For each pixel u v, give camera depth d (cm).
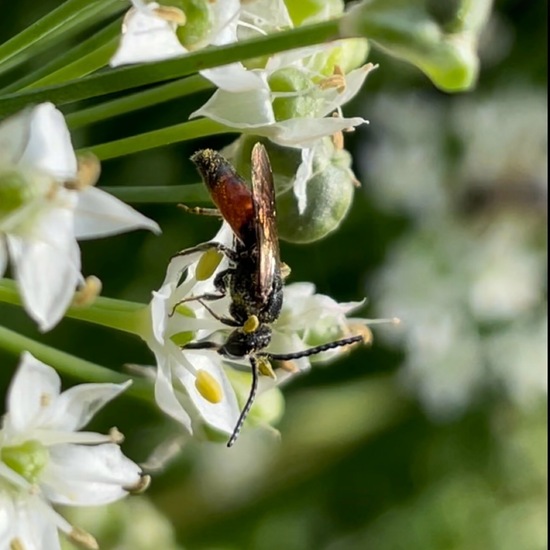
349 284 14
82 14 9
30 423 9
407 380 15
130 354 13
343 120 9
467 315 14
